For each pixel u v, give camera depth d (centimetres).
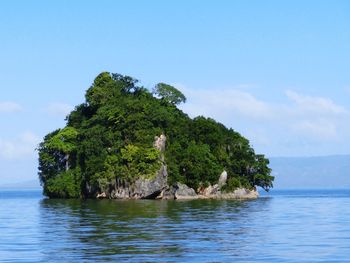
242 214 7962
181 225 6050
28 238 4862
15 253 3956
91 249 4112
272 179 16400
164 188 14512
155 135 14938
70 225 6122
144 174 14375
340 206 10644
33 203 12612
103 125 15362
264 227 5816
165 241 4566
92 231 5406
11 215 8012
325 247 4197
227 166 15888
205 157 15288
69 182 15312
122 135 15000
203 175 15188
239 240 4634
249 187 16175
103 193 14725
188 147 15450
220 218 7125
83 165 15338
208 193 15225
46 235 5091
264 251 3997
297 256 3766
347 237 4856
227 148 16288
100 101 16662
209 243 4434
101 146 14838
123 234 5112
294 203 12075
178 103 17625
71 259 3666
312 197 17725
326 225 6075
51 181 15788
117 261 3572
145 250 4047
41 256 3803
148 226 5925
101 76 17100
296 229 5594
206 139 16088
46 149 16188
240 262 3528
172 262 3528
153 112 15288
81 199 14588
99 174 14512
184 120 16438
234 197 15600
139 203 11738
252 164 16212
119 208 9638
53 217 7469
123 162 14562
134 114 14988
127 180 14412
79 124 16712
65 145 15675
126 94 17275
